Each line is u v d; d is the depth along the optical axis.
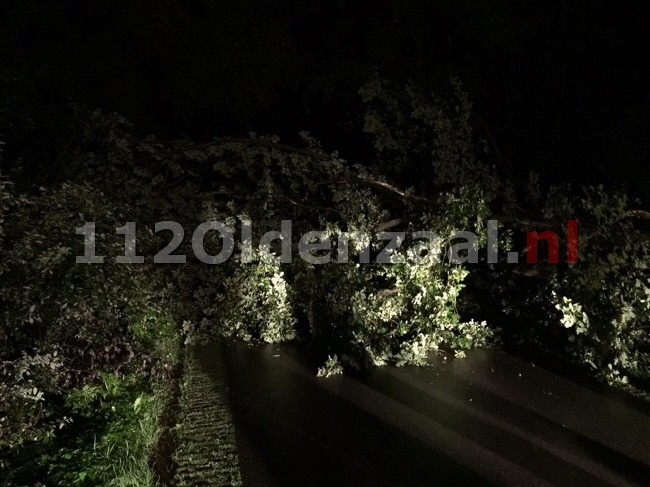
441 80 8.93
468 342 7.37
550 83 8.78
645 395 5.92
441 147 7.57
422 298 7.13
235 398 5.93
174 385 6.32
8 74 7.12
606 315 6.37
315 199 8.12
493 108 9.45
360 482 4.28
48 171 6.61
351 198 7.65
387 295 7.30
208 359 7.30
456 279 7.26
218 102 9.52
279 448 4.81
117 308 5.21
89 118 7.04
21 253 3.93
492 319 8.23
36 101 7.49
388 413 5.51
